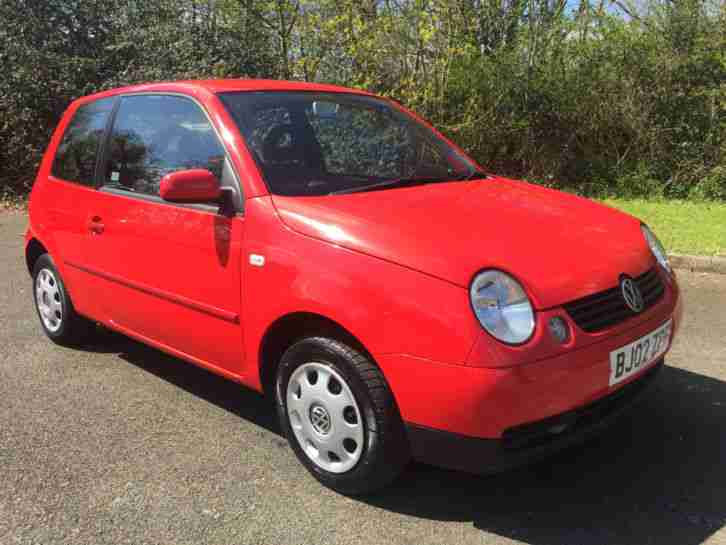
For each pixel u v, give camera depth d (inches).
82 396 166.1
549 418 105.3
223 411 157.3
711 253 272.2
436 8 414.6
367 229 114.0
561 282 109.0
